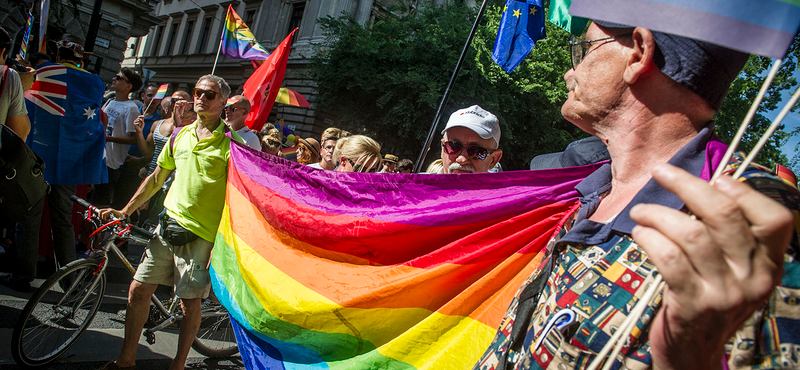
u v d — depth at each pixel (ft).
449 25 49.34
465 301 4.47
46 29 17.99
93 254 10.28
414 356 4.42
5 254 15.60
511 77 46.62
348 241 5.52
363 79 51.60
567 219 4.51
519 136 50.83
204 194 8.94
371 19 75.36
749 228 1.46
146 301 9.16
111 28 52.54
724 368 1.92
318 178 6.30
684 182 1.53
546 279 2.92
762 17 1.79
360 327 5.01
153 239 9.31
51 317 10.11
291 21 82.53
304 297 5.52
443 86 46.19
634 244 2.47
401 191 5.50
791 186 2.14
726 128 26.81
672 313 1.63
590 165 4.66
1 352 9.53
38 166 9.52
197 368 10.78
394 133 52.80
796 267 1.92
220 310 11.50
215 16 96.53
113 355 10.55
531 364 2.61
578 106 3.04
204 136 9.28
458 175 5.24
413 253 5.15
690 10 1.89
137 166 19.76
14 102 10.57
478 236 4.77
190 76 100.99
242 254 6.77
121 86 19.07
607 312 2.39
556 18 7.91
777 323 1.88
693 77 2.56
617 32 2.82
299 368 5.49
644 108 2.76
